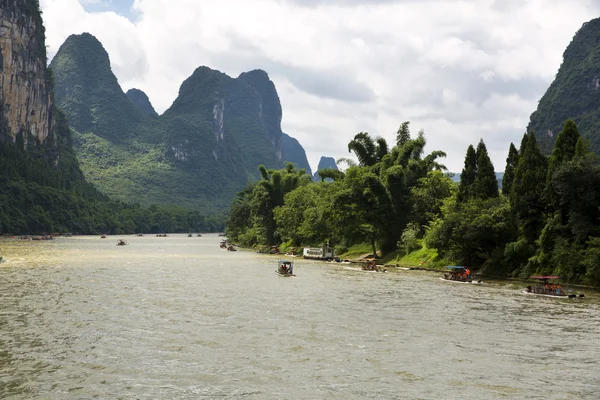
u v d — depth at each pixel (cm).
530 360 2903
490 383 2497
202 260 10038
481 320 4031
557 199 6656
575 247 6309
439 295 5394
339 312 4222
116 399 2177
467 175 8575
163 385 2359
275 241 14462
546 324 3916
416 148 10781
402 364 2777
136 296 4803
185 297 4825
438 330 3625
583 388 2441
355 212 9831
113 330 3359
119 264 8488
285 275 7100
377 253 10238
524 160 7250
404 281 6656
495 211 7325
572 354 3039
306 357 2856
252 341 3172
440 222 8150
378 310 4369
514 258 7175
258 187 14762
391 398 2272
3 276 6141
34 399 2147
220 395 2256
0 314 3753
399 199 10006
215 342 3125
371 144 11281
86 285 5475
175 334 3300
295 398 2244
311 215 11625
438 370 2684
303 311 4231
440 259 8369
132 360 2716
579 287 6103
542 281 6525
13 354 2764
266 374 2552
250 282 6209
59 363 2630
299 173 15562
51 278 6041
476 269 7706
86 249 13188
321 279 6762
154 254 11788
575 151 6712
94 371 2520
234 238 18725
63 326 3422
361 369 2672
